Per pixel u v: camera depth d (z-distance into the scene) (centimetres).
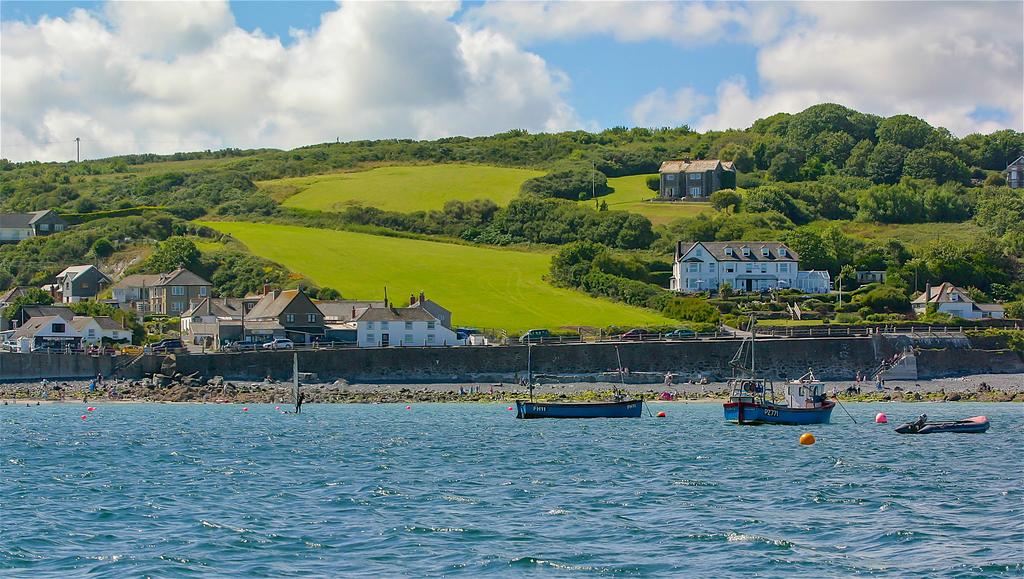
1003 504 5753
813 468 7181
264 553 4650
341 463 7444
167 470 7094
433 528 5144
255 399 13500
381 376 14812
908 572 4328
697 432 9669
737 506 5725
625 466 7288
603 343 15038
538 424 10488
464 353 14912
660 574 4322
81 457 7756
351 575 4303
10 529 5103
